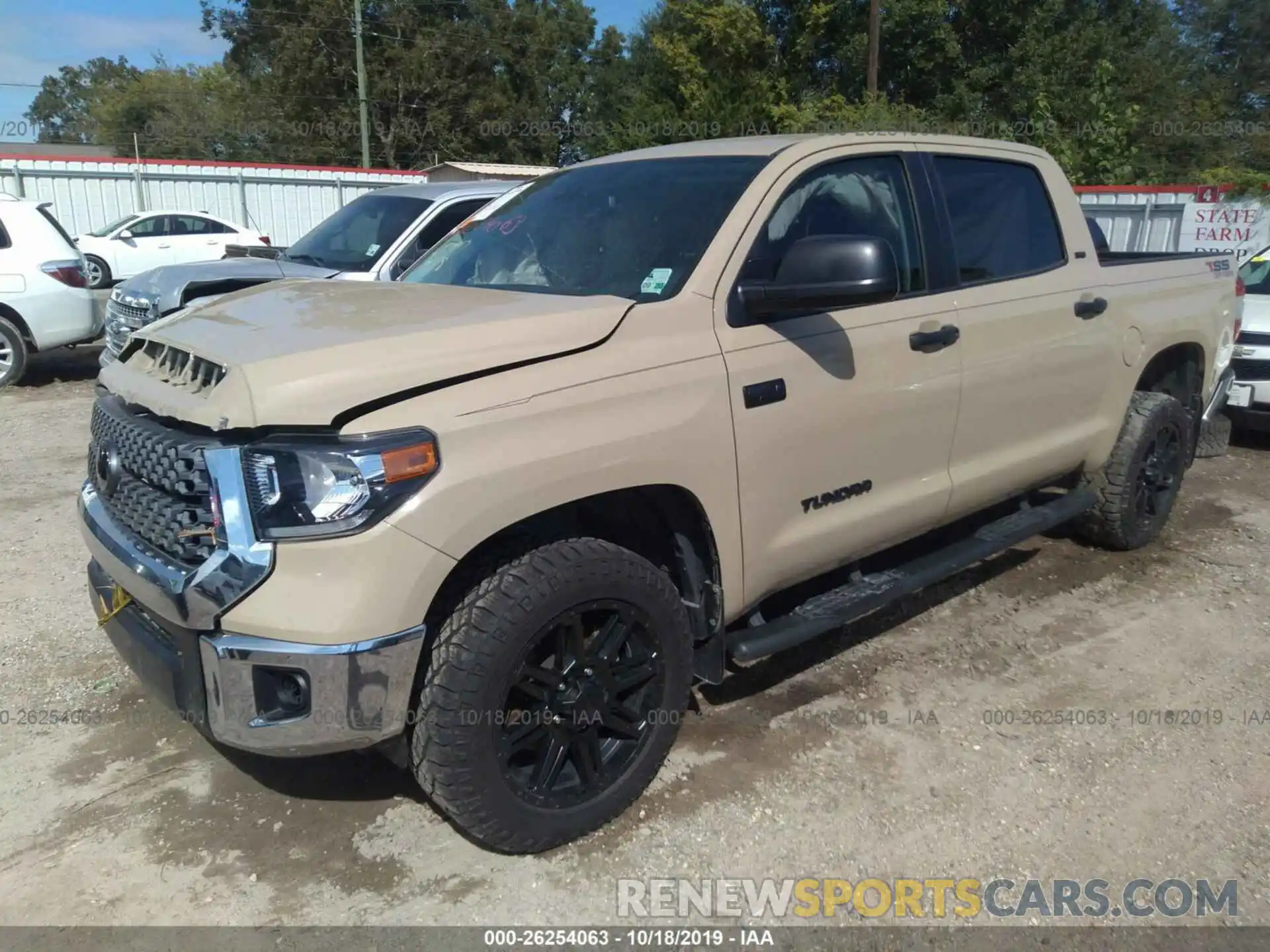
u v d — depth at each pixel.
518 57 42.34
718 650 3.25
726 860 2.91
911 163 3.84
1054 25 31.92
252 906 2.71
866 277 2.85
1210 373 5.48
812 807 3.14
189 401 2.60
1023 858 2.93
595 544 2.80
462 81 41.47
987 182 4.17
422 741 2.62
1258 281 8.28
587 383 2.74
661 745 3.06
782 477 3.23
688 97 30.47
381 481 2.40
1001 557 5.27
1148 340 4.84
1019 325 4.06
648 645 2.98
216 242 19.50
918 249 3.77
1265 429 7.47
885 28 30.83
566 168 4.18
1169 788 3.26
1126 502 5.00
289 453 2.41
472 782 2.64
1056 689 3.89
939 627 4.43
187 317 3.15
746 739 3.51
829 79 33.03
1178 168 28.88
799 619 3.45
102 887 2.79
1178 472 5.32
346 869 2.86
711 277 3.10
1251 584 4.93
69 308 10.33
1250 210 15.32
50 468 6.86
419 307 2.98
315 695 2.42
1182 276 5.19
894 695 3.83
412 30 40.66
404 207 8.02
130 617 2.84
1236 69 35.66
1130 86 31.69
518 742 2.75
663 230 3.31
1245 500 6.38
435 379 2.55
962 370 3.79
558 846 2.93
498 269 3.60
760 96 29.62
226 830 3.02
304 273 7.51
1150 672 4.04
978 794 3.22
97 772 3.31
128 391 2.91
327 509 2.39
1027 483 4.39
